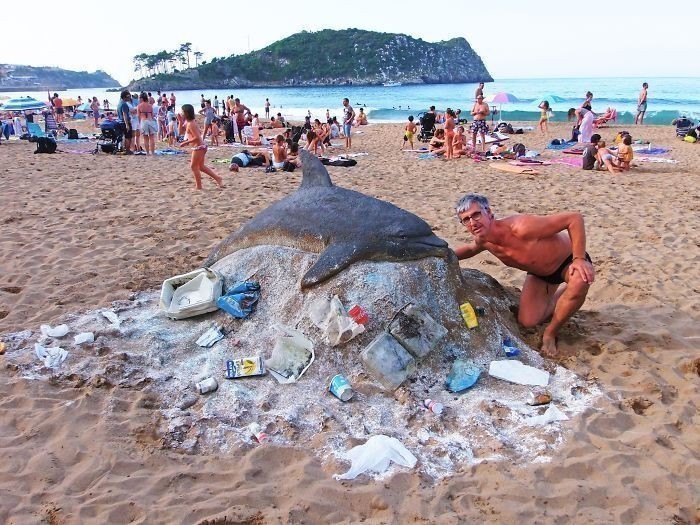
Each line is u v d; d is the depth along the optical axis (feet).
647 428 12.76
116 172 46.60
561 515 10.37
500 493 10.87
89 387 14.26
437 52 543.39
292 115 150.92
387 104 195.42
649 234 28.32
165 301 17.99
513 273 22.91
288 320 16.03
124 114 59.57
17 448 12.06
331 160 53.62
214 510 10.41
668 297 20.39
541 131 83.71
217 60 524.11
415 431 12.84
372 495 10.82
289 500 10.75
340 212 17.30
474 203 15.87
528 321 17.01
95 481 11.20
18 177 43.45
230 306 16.67
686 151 60.54
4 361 15.39
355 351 14.84
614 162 48.62
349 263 15.78
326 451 12.13
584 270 15.10
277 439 12.57
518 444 12.34
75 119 124.98
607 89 265.95
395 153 63.67
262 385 14.48
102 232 27.86
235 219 30.53
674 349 16.55
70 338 16.83
